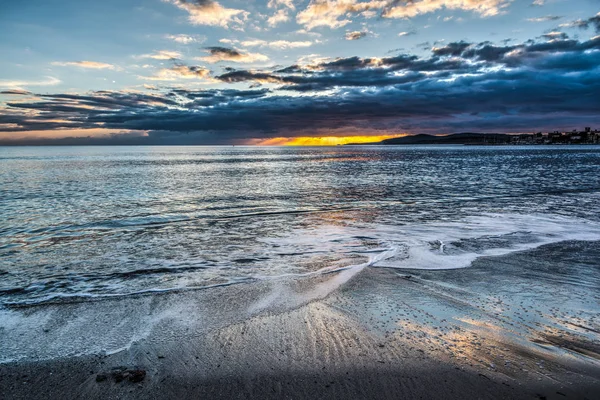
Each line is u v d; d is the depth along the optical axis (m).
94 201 18.92
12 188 25.23
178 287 6.31
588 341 4.28
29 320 4.95
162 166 58.22
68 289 6.35
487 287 6.15
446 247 8.98
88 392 3.38
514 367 3.73
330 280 6.55
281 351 4.07
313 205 17.17
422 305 5.38
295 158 96.38
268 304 5.44
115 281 6.76
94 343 4.29
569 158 74.88
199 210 15.92
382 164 58.75
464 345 4.19
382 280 6.53
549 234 10.43
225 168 52.12
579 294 5.83
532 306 5.34
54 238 10.72
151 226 12.48
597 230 10.95
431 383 3.48
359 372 3.66
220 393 3.36
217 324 4.77
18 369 3.76
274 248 9.22
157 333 4.54
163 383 3.51
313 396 3.31
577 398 3.24
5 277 7.09
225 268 7.50
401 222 12.63
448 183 27.14
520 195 19.92
